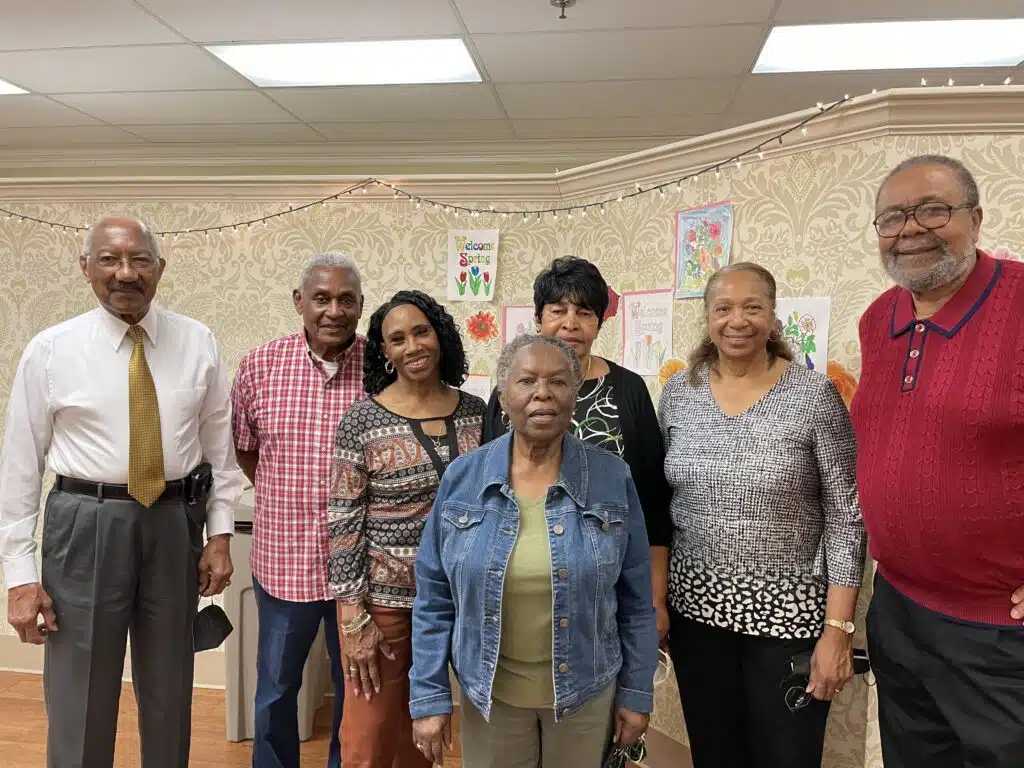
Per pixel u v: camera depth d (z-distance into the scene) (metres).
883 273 1.73
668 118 3.32
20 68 2.77
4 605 2.88
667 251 2.24
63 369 1.55
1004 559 1.15
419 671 1.29
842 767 1.79
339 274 1.77
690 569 1.48
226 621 1.78
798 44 2.57
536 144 3.65
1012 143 1.67
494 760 1.29
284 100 3.10
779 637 1.39
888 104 1.67
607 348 2.52
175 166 3.91
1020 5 2.25
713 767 1.50
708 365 1.55
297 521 1.77
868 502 1.27
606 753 1.31
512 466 1.29
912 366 1.22
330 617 1.80
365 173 3.84
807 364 1.86
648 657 1.30
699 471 1.45
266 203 2.77
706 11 2.29
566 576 1.19
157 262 1.59
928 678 1.26
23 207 2.85
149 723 1.67
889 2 2.22
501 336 2.69
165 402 1.62
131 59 2.70
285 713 1.81
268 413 1.80
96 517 1.55
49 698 1.61
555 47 2.56
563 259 1.55
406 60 2.73
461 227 2.68
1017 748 1.13
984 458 1.13
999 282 1.16
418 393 1.55
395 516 1.49
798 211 1.88
